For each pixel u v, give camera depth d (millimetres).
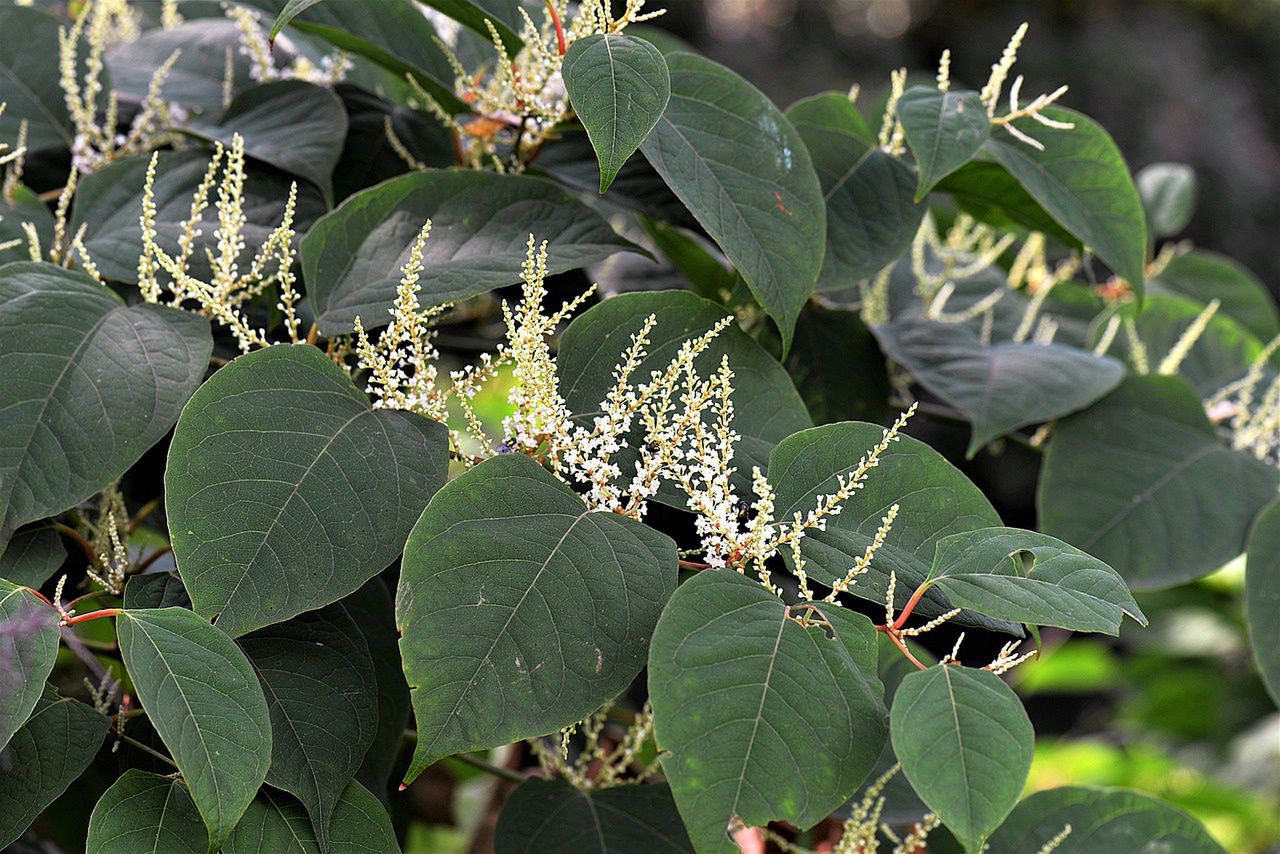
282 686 1467
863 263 1642
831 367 1729
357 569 1446
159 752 1510
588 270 1813
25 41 1715
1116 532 1712
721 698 1406
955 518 1497
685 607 1420
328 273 1544
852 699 1418
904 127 1589
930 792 1382
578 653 1425
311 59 1769
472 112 1685
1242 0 9477
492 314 1898
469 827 2361
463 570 1430
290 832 1450
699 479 1481
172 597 1481
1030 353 1744
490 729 1409
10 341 1488
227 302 1544
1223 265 2215
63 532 1565
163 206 1623
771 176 1552
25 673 1405
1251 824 3244
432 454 1482
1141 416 1743
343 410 1484
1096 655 3402
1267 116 9234
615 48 1507
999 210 1729
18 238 1621
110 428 1480
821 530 1480
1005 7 8805
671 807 1571
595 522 1458
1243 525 1712
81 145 1688
